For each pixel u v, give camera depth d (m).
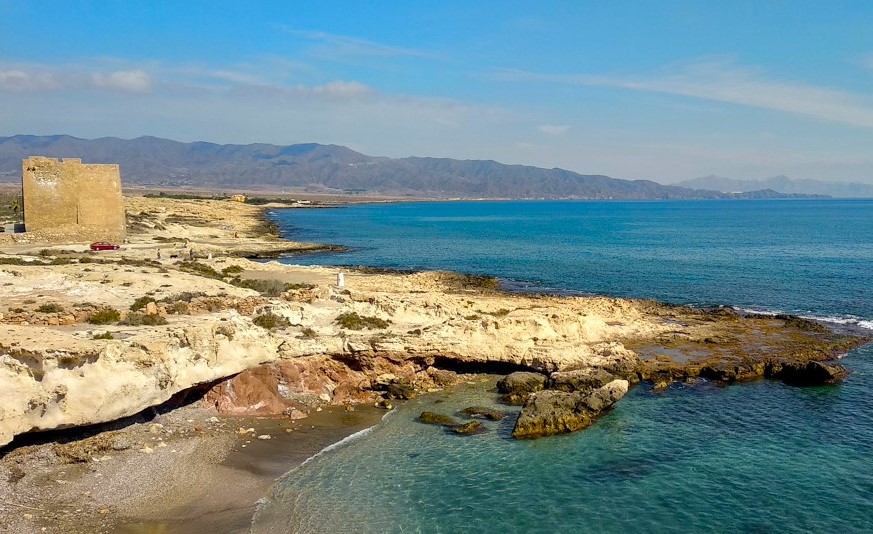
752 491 24.70
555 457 27.33
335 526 21.44
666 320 51.62
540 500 23.78
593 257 100.12
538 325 40.44
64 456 23.91
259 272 66.69
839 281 73.50
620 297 63.62
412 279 68.19
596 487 24.88
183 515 21.45
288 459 26.17
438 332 37.88
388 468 25.80
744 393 35.59
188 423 28.48
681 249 112.31
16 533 19.20
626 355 40.19
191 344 29.62
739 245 119.81
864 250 108.25
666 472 26.22
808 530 22.09
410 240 135.62
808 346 43.66
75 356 24.88
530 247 118.62
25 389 23.23
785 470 26.44
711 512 23.22
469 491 24.20
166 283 44.16
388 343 35.84
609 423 31.16
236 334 31.80
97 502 21.58
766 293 66.25
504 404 33.28
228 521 21.31
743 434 30.05
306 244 113.06
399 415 31.53
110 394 25.41
